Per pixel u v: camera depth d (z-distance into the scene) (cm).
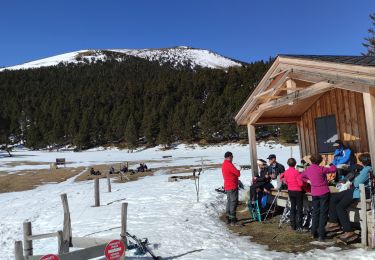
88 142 9944
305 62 896
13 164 5825
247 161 3738
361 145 996
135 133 8600
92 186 2308
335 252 692
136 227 1013
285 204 998
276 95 1073
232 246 789
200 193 1507
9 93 16750
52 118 12400
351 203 748
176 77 12719
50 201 1744
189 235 893
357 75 757
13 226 1229
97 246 638
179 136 8794
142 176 2855
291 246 763
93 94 13388
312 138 1212
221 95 9931
